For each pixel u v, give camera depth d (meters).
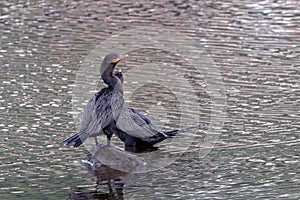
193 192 11.91
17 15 24.52
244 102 16.45
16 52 20.42
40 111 15.78
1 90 17.16
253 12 24.86
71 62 19.55
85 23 23.59
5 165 13.04
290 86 17.55
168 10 25.33
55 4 26.19
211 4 26.11
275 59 19.78
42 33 22.39
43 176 12.60
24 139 14.24
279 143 14.03
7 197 11.70
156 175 12.76
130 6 25.94
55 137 14.38
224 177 12.57
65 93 17.05
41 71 18.72
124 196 11.78
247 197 11.62
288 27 23.00
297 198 11.52
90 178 12.56
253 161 13.23
